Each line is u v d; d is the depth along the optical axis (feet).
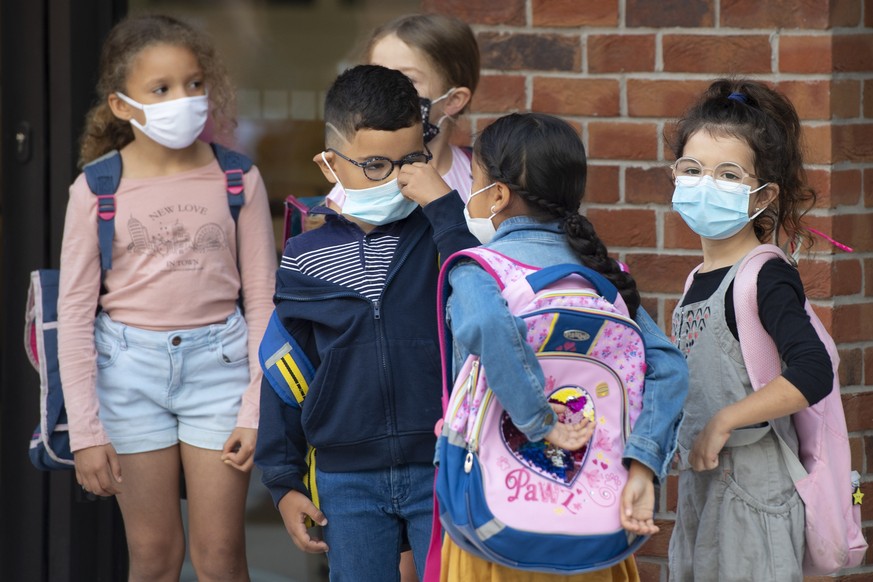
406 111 28.04
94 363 33.73
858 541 28.84
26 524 42.42
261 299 35.19
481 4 38.42
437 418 28.37
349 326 28.14
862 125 36.60
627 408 24.91
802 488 28.02
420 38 33.78
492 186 26.03
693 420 28.68
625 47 37.70
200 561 35.24
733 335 28.02
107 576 42.91
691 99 37.35
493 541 23.90
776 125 28.66
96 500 42.80
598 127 38.14
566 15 37.99
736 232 28.96
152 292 34.06
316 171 45.57
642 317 26.45
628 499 24.27
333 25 45.03
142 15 36.22
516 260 25.22
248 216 35.22
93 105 42.29
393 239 28.89
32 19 41.57
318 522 28.78
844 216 36.40
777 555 27.81
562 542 23.89
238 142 45.06
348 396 28.07
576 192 26.35
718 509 28.50
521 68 38.42
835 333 36.40
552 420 23.80
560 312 24.11
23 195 42.22
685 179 28.63
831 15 35.78
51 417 33.91
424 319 28.40
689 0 37.09
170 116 33.71
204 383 34.60
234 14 45.32
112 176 34.27
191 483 34.99
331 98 28.55
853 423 36.83
